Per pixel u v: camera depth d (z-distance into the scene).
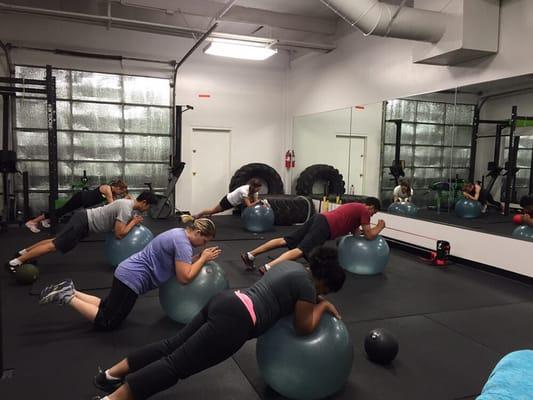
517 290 4.23
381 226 4.65
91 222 4.18
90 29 7.86
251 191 6.88
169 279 3.00
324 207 7.94
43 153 7.80
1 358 2.32
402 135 6.34
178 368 1.87
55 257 5.00
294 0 7.12
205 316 2.00
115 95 8.18
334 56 7.94
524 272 4.46
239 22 7.46
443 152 5.66
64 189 8.03
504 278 4.64
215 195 9.21
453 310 3.62
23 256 3.98
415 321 3.36
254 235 6.69
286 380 2.11
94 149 8.16
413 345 2.92
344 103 7.70
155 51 8.35
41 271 4.41
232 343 1.88
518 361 1.00
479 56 5.06
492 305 3.78
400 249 6.17
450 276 4.68
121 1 6.73
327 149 8.21
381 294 3.99
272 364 2.11
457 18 4.77
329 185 8.18
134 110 8.34
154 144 8.55
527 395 0.88
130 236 4.38
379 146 6.82
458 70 5.40
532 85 4.52
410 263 5.24
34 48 7.54
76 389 2.27
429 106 5.85
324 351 2.07
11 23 7.40
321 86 8.38
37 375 2.40
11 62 7.47
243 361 2.61
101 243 5.76
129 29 8.00
